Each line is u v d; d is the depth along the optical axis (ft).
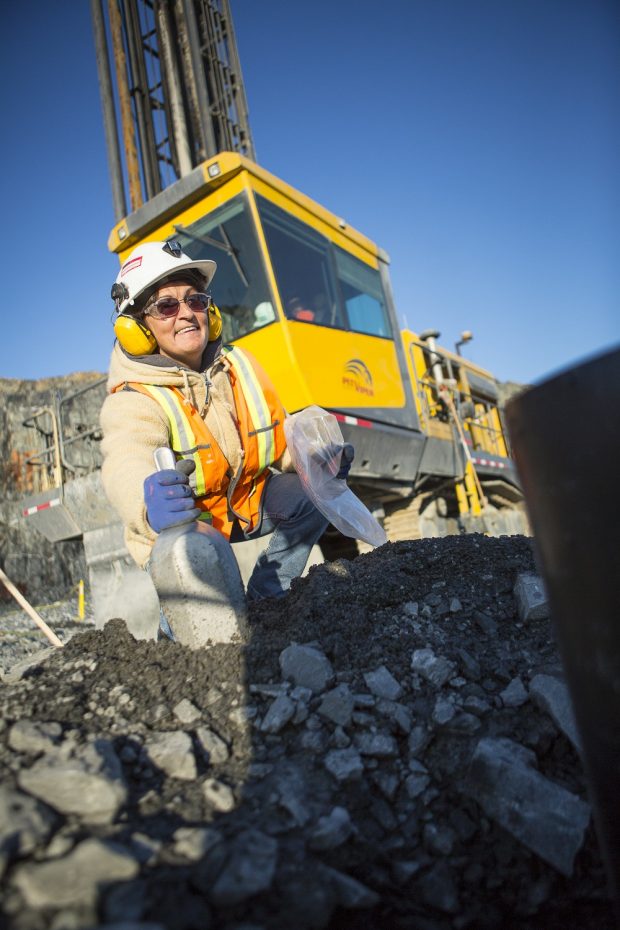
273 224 16.81
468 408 27.12
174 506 6.76
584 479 3.18
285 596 7.72
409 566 8.10
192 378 7.98
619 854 3.32
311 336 16.84
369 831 4.86
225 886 3.70
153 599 15.78
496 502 31.42
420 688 6.00
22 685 6.01
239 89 24.18
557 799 4.79
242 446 8.25
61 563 51.08
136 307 7.86
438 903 4.54
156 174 22.17
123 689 5.93
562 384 3.27
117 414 7.47
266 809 4.61
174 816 4.47
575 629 3.37
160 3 22.21
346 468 8.96
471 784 5.07
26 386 58.49
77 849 3.76
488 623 6.95
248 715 5.64
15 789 4.30
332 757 5.18
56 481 18.81
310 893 3.88
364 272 21.21
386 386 20.36
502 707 5.78
